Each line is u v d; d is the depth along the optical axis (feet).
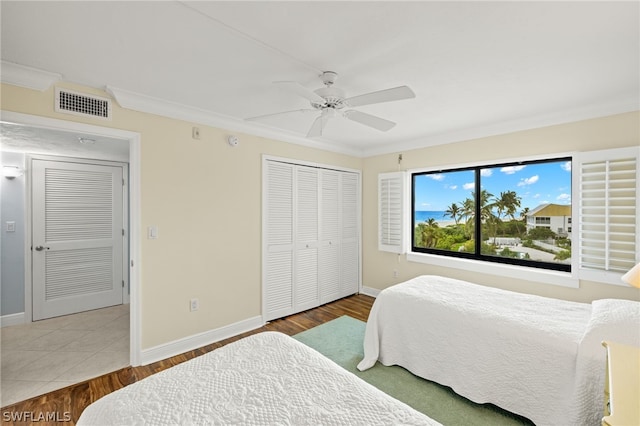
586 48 5.41
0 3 4.15
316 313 12.18
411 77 6.63
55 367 7.89
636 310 5.48
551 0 4.11
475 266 10.95
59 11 4.38
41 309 11.31
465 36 5.05
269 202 11.14
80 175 12.22
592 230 8.41
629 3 4.15
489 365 6.19
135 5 4.25
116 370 7.76
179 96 7.85
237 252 10.15
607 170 7.99
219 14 4.48
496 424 5.83
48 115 6.64
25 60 5.92
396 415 3.42
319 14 4.47
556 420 5.32
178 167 8.68
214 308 9.55
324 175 13.26
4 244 10.84
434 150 12.17
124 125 7.69
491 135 10.52
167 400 3.65
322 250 13.19
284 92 7.55
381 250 13.92
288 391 3.85
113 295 13.00
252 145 10.55
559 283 9.05
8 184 10.93
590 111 8.39
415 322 7.58
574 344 5.30
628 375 3.74
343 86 7.10
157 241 8.27
